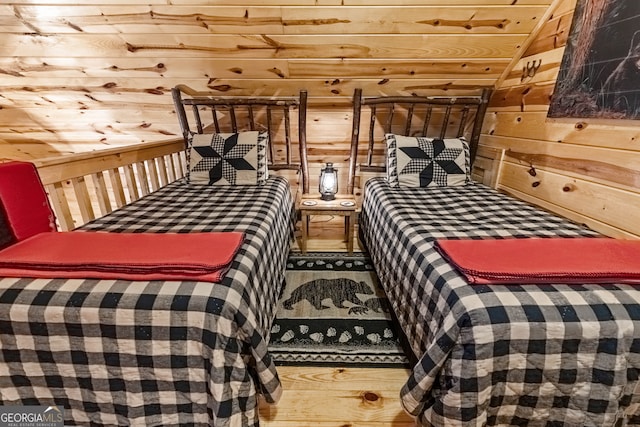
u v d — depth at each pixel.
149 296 0.89
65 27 1.80
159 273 0.95
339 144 2.68
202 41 1.92
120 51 1.97
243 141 2.26
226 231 1.38
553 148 1.76
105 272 0.95
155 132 2.64
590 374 0.85
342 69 2.15
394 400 1.26
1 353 0.92
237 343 0.91
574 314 0.85
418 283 1.20
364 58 2.07
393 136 2.33
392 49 2.00
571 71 1.60
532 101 1.93
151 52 1.99
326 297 1.87
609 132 1.40
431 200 1.92
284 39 1.92
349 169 2.66
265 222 1.54
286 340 1.55
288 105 2.39
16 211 1.15
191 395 0.94
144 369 0.92
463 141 2.34
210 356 0.88
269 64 2.10
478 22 1.84
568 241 1.17
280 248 1.79
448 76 2.23
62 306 0.88
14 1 1.64
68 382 0.95
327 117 2.52
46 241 1.11
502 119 2.26
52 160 1.33
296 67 2.13
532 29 1.88
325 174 2.41
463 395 0.87
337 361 1.43
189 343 0.89
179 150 2.41
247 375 0.93
